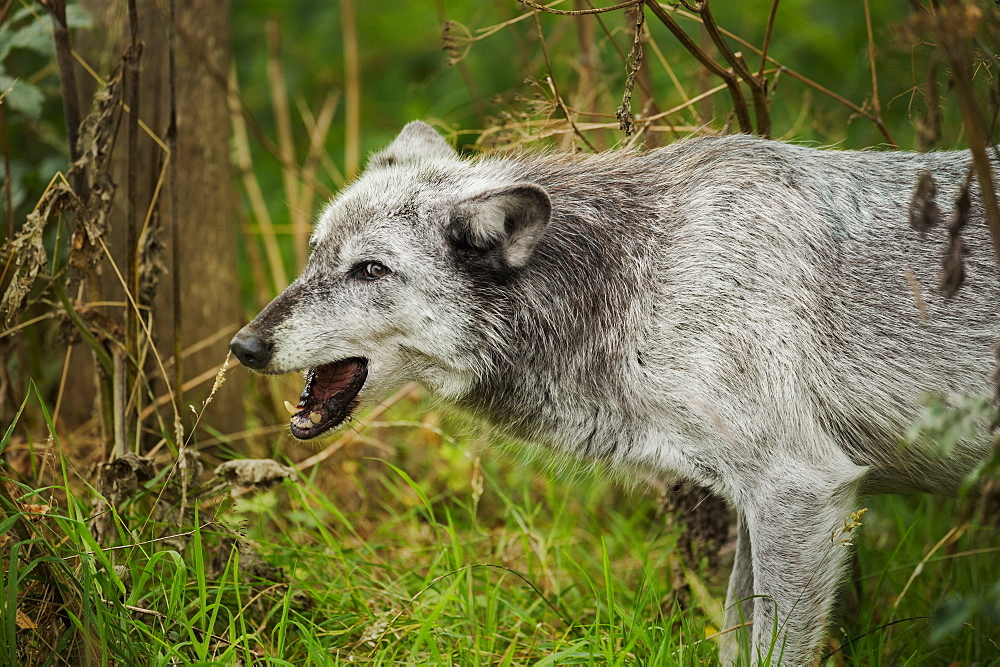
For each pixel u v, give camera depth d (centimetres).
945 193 787
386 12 1836
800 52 1553
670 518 984
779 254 766
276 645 834
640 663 765
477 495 982
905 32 599
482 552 1048
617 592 962
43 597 729
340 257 821
